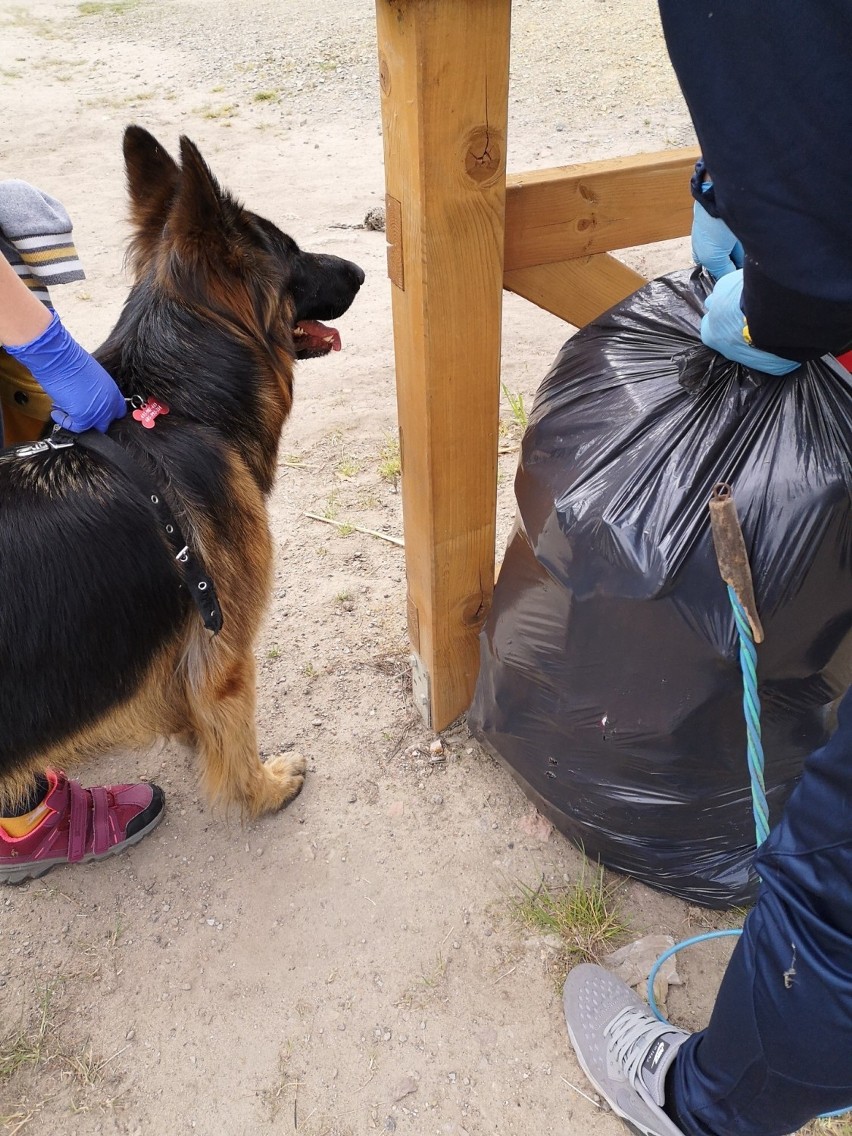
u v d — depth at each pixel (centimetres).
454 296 165
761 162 90
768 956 112
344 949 194
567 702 177
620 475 157
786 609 148
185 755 246
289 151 716
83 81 945
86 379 158
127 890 209
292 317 210
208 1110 169
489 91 145
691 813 180
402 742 242
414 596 223
